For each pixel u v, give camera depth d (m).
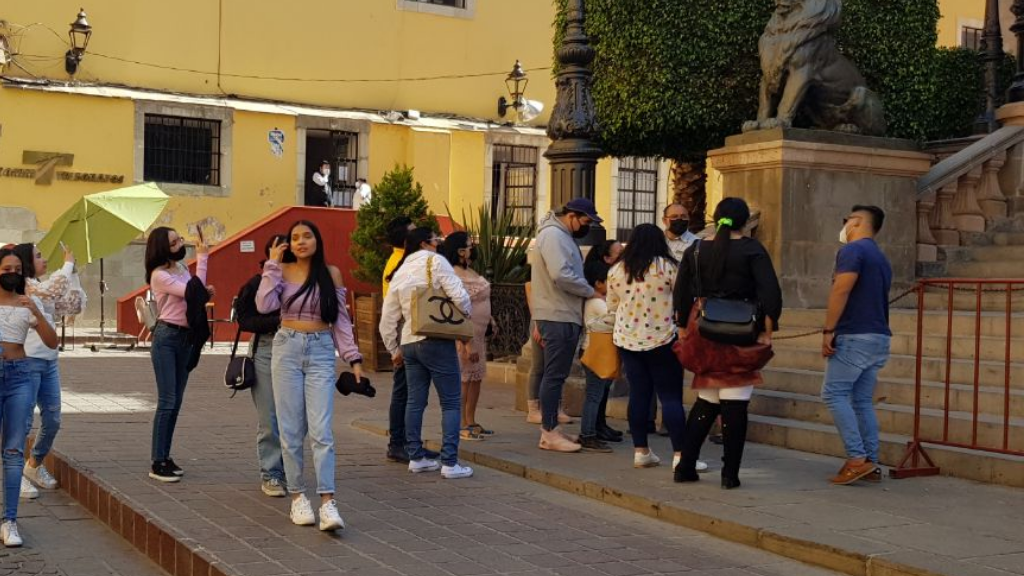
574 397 11.36
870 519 6.95
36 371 8.34
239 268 21.95
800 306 12.01
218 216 24.47
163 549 6.82
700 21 14.70
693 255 7.87
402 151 26.50
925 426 8.72
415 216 18.11
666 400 8.48
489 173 27.28
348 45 25.97
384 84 26.38
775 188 11.98
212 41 24.58
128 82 23.78
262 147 24.91
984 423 8.34
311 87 25.61
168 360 8.32
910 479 8.12
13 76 22.58
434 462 9.07
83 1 23.25
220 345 21.08
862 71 14.95
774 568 6.32
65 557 7.08
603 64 15.20
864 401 8.04
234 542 6.57
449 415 8.72
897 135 15.23
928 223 13.11
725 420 7.81
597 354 9.23
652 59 14.70
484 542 6.76
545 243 9.29
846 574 6.18
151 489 8.03
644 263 8.49
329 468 6.90
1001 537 6.50
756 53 14.84
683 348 7.93
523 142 27.70
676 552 6.62
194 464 9.05
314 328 7.09
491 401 13.10
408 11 26.56
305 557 6.28
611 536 6.99
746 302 7.72
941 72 16.05
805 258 12.05
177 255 8.49
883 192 12.59
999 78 16.72
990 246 12.80
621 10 14.86
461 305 8.55
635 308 8.51
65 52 23.08
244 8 24.84
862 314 7.89
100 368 16.55
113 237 15.30
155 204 15.83
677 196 17.19
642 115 14.85
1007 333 7.82
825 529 6.69
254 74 25.00
